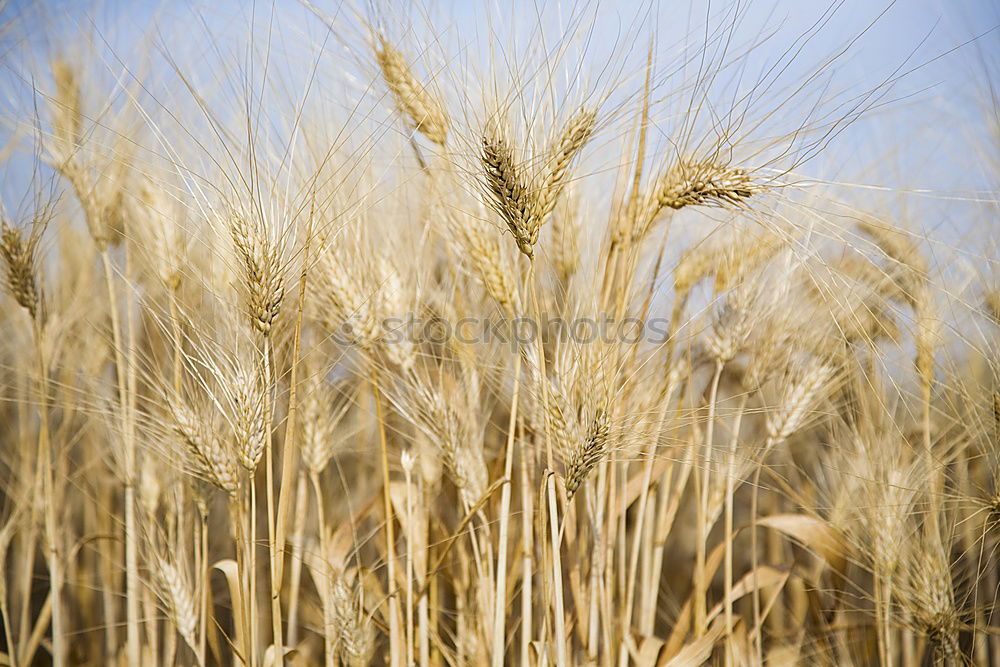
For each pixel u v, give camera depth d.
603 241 0.84
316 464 0.85
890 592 0.88
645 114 0.82
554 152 0.78
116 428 0.88
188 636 0.84
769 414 0.89
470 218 0.81
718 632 0.83
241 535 0.81
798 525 0.87
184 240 0.84
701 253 0.89
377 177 0.87
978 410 0.86
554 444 0.79
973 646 0.89
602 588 0.84
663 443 0.86
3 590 0.88
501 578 0.81
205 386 0.78
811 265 0.86
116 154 0.86
